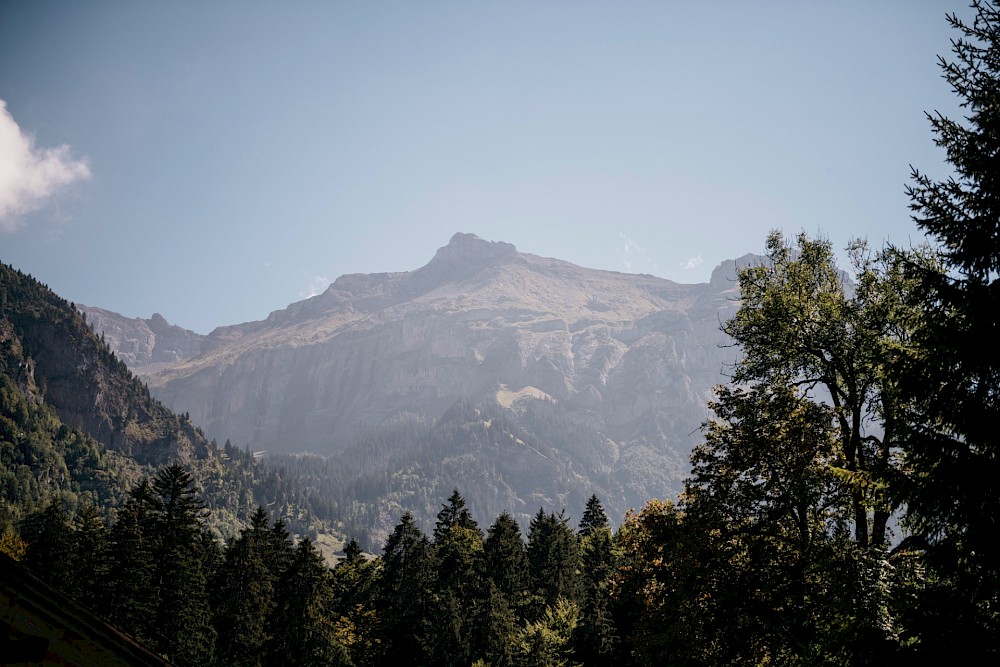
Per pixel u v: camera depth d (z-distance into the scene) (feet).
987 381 44.39
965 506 43.19
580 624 174.70
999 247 44.93
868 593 56.29
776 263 82.23
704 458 85.71
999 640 41.83
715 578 76.74
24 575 20.01
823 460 76.28
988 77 47.29
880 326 70.79
